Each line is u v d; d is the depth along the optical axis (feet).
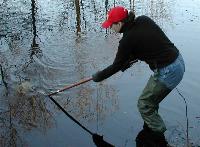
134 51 8.21
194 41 15.55
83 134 8.91
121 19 8.02
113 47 15.25
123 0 23.04
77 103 10.48
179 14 19.85
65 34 16.93
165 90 8.38
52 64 13.43
